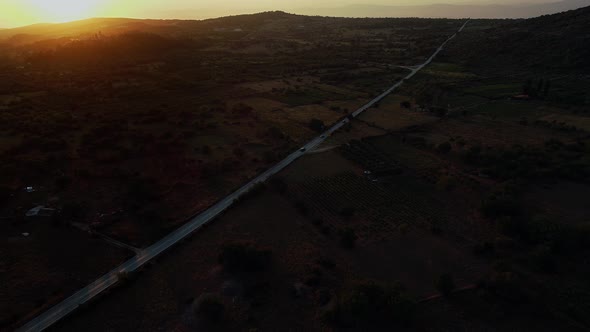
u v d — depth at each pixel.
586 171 105.69
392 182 107.69
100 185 99.44
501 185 100.81
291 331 59.44
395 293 61.75
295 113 167.75
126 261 74.25
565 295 66.06
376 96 197.88
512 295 64.38
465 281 70.31
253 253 71.75
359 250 79.06
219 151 124.50
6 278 67.75
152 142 125.38
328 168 116.12
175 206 93.31
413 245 80.81
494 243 79.56
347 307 60.22
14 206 87.69
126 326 60.31
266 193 100.69
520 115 162.00
